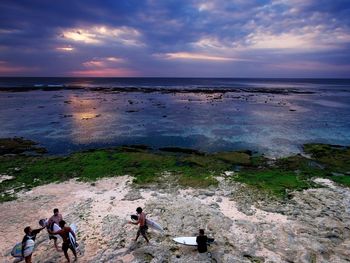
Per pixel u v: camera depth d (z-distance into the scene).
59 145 33.16
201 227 15.07
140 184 21.12
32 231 12.24
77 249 13.15
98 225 15.34
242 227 15.09
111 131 39.72
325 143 34.16
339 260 12.40
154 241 13.86
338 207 17.47
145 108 60.50
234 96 88.69
